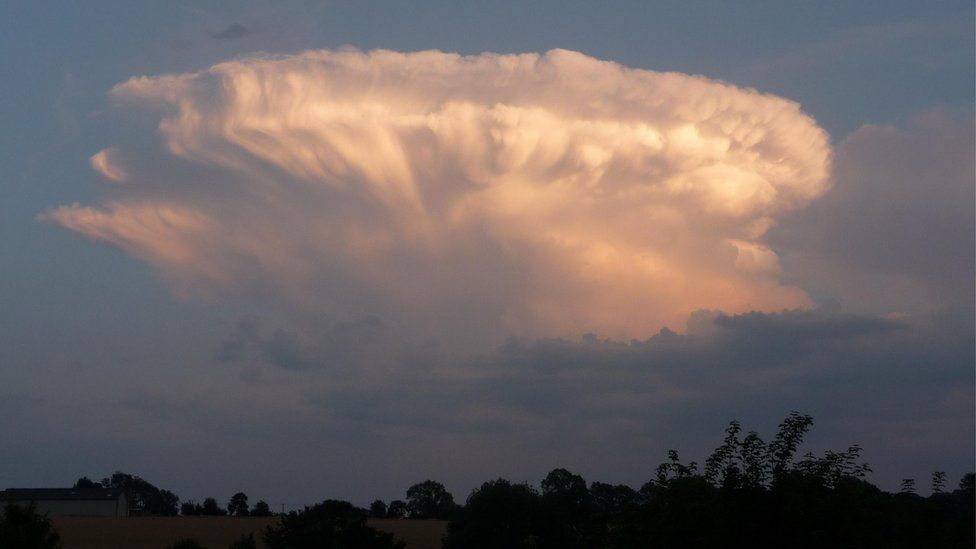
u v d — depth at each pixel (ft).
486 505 230.07
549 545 223.10
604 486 231.91
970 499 66.08
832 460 67.92
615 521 71.20
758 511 65.82
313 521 235.81
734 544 65.05
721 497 66.80
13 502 165.68
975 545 63.16
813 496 65.36
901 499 68.49
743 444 69.00
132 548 264.52
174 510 493.77
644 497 72.38
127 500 398.62
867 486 67.92
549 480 293.02
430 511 434.71
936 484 69.15
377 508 436.35
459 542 229.04
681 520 66.08
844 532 63.67
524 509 226.17
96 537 286.46
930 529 65.26
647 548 67.21
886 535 65.21
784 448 68.18
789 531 64.90
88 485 482.28
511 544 221.25
